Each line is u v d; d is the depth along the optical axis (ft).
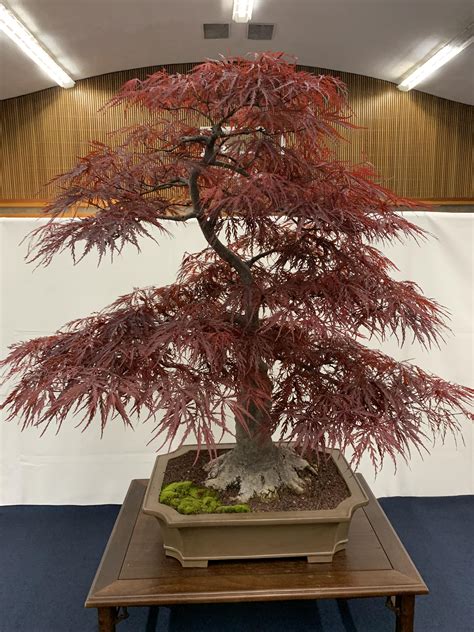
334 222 2.27
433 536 4.79
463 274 4.99
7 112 8.37
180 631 3.71
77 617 3.81
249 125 2.43
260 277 3.06
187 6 6.43
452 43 6.72
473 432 5.31
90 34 6.95
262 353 2.79
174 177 2.77
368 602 4.02
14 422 5.14
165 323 2.74
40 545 4.70
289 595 2.81
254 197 2.20
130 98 2.42
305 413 2.74
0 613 3.85
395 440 2.59
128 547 3.31
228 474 3.25
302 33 7.16
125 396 2.35
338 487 3.26
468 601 3.94
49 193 8.46
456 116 8.51
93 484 5.31
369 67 8.04
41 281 4.91
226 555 3.04
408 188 8.64
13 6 6.05
